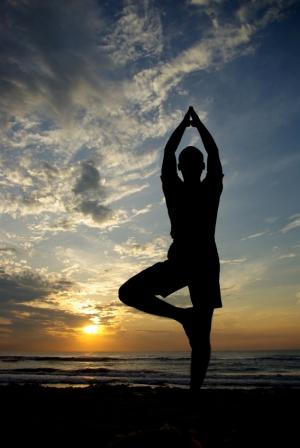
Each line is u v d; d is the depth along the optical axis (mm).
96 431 2889
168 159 2715
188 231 2525
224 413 3693
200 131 2787
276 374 24078
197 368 2475
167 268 2482
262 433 2740
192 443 1995
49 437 2746
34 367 33469
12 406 4504
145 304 2467
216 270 2531
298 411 3928
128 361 49469
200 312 2467
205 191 2633
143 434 2049
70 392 6312
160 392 6320
